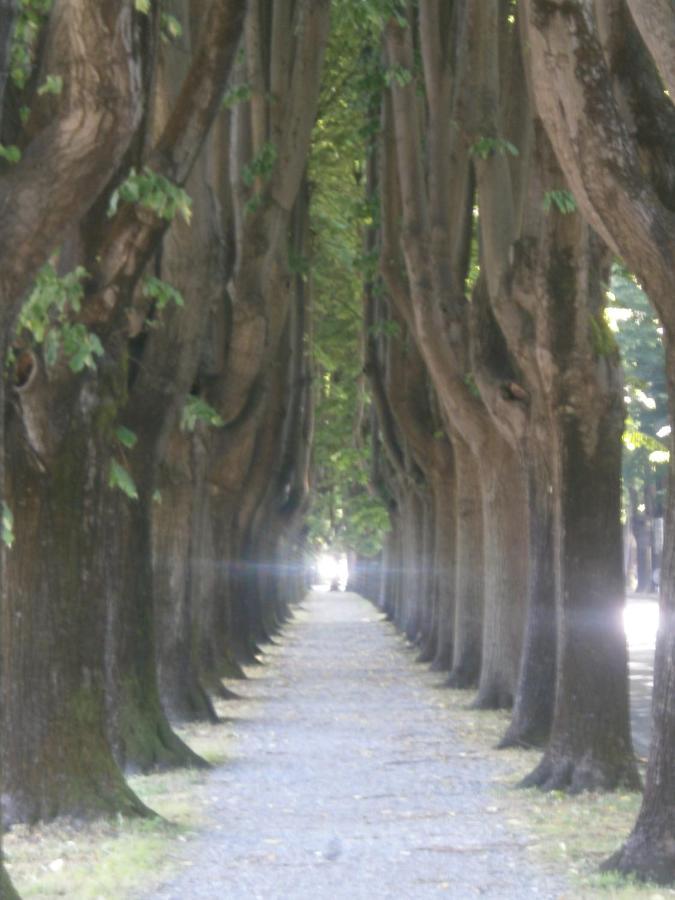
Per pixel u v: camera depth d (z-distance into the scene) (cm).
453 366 2553
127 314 1466
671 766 1112
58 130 971
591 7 1124
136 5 1043
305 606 8788
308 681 3425
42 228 965
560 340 1620
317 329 5178
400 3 2491
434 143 2586
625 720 1644
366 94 3095
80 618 1422
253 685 3309
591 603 1641
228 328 2736
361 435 6350
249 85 2538
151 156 1448
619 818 1434
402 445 4478
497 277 2038
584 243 1597
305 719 2550
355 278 4669
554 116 1136
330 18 2609
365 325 4316
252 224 2603
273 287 3078
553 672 2062
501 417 2034
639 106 1205
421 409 3688
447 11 2619
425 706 2762
